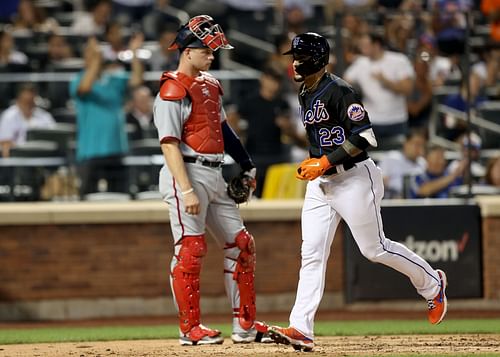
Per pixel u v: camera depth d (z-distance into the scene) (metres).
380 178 22.72
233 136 26.55
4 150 49.22
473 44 51.69
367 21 51.53
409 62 49.53
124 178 46.53
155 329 36.75
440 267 44.44
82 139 47.31
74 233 44.06
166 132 24.77
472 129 50.38
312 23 62.09
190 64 25.20
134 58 51.69
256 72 57.78
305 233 22.83
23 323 42.78
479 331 31.97
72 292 44.00
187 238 25.45
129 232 44.31
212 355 22.59
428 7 57.62
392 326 35.47
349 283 44.72
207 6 60.69
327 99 21.94
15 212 43.53
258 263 44.56
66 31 61.62
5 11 61.81
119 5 62.66
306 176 21.89
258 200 45.59
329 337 29.42
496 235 44.78
